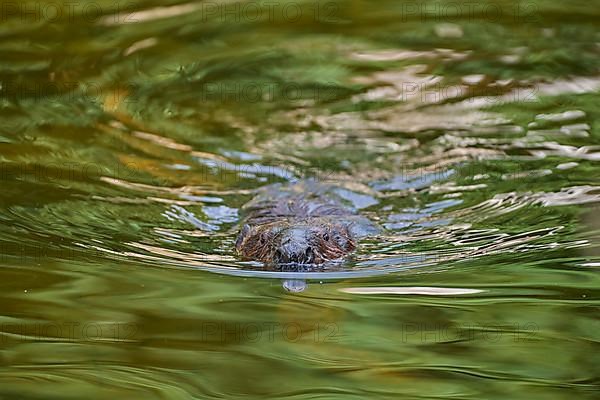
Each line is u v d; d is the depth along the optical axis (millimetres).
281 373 11430
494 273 14266
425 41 25484
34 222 16094
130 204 17422
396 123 21469
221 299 13523
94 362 11562
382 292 13742
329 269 14805
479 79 23297
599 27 25766
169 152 19984
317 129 21328
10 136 19875
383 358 11781
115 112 21531
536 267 14406
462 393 10930
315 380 11234
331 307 13227
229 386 11078
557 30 25750
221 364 11609
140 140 20344
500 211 17062
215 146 20453
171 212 17312
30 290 13531
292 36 25828
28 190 17453
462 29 26172
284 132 21203
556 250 15016
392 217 17328
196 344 12094
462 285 13859
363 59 24547
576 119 21047
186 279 14297
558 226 16016
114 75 23297
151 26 26141
